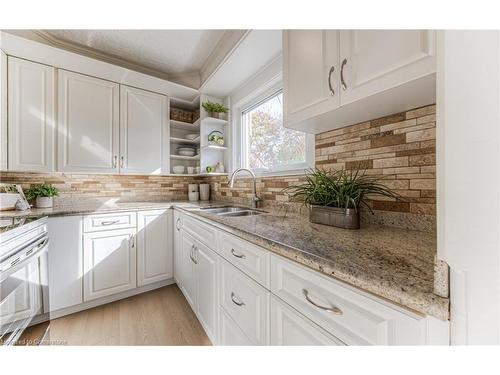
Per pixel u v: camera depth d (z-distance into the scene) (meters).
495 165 0.31
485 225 0.32
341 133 1.24
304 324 0.67
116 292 1.93
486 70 0.31
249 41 1.59
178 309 1.81
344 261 0.57
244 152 2.38
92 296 1.81
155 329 1.55
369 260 0.58
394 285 0.44
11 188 1.78
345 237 0.83
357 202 1.00
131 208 2.03
